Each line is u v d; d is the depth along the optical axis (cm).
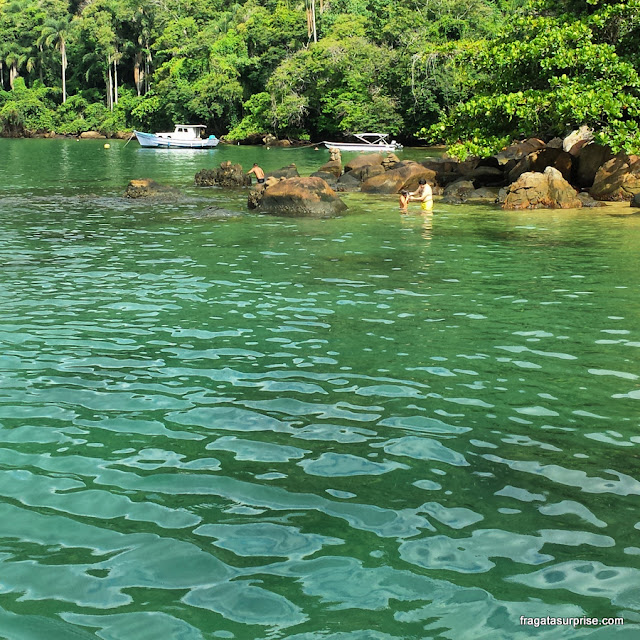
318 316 884
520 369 687
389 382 653
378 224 1717
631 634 318
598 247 1364
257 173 2581
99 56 9462
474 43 2412
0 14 10431
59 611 336
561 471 482
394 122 6144
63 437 540
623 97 1934
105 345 770
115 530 410
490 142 2223
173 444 527
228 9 8962
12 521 419
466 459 500
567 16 2212
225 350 751
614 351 741
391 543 394
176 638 316
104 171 3556
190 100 7712
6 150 5931
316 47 6612
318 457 504
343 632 319
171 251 1352
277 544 394
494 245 1402
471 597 345
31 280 1095
